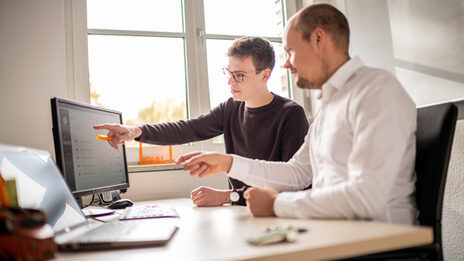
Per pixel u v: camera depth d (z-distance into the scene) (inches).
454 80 58.0
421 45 63.9
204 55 86.2
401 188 37.8
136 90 81.3
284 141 63.1
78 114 49.9
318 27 40.6
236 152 71.7
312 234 26.5
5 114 68.0
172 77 84.4
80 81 75.9
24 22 70.9
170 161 80.7
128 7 82.0
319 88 43.9
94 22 79.4
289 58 43.8
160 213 43.4
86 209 53.1
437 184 37.9
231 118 72.7
